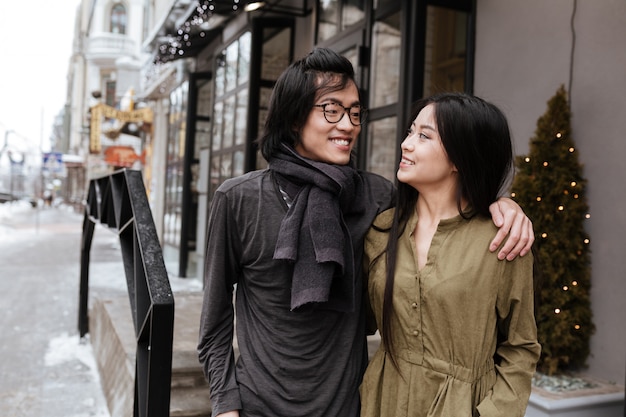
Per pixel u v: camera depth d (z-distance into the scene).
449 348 1.26
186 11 6.78
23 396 3.25
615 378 2.96
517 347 1.26
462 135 1.27
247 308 1.41
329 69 1.37
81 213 35.75
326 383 1.33
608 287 3.00
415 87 3.91
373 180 1.55
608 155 3.02
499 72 3.78
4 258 10.44
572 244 3.06
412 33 3.91
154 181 12.94
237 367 1.38
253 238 1.32
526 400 1.23
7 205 39.72
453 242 1.28
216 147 7.71
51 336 4.66
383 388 1.37
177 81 9.88
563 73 3.30
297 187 1.34
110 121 15.70
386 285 1.33
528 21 3.56
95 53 26.17
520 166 3.21
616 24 2.99
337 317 1.35
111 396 2.99
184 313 3.83
